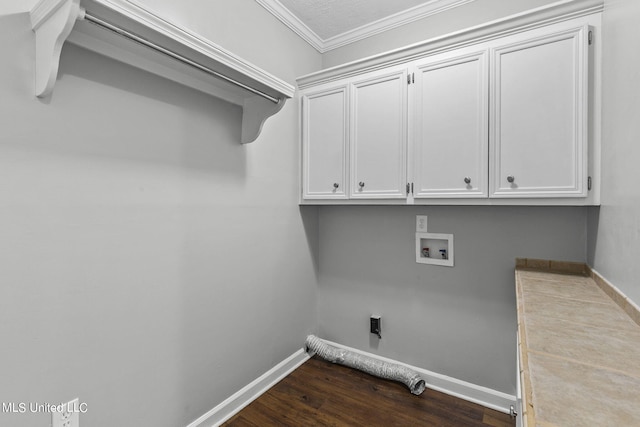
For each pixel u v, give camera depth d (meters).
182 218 1.43
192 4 1.44
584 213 1.55
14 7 0.92
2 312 0.92
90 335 1.12
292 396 1.82
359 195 1.86
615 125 1.06
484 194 1.48
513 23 1.40
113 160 1.17
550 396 0.50
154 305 1.32
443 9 1.92
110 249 1.17
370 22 2.13
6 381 0.93
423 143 1.64
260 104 1.64
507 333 1.74
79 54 1.06
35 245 0.98
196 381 1.51
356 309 2.26
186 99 1.43
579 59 1.27
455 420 1.62
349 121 1.88
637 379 0.55
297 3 1.93
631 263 0.88
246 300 1.78
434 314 1.96
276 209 1.99
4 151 0.91
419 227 2.00
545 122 1.34
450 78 1.56
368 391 1.87
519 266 1.70
